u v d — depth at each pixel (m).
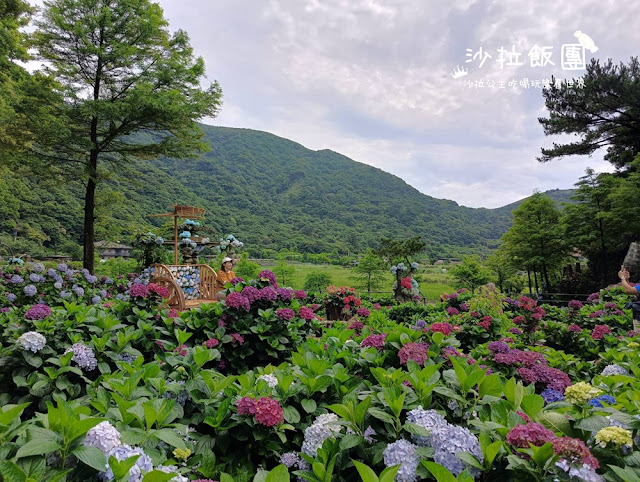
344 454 1.64
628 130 18.53
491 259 24.02
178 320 3.62
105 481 1.29
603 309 6.77
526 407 1.60
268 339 3.72
